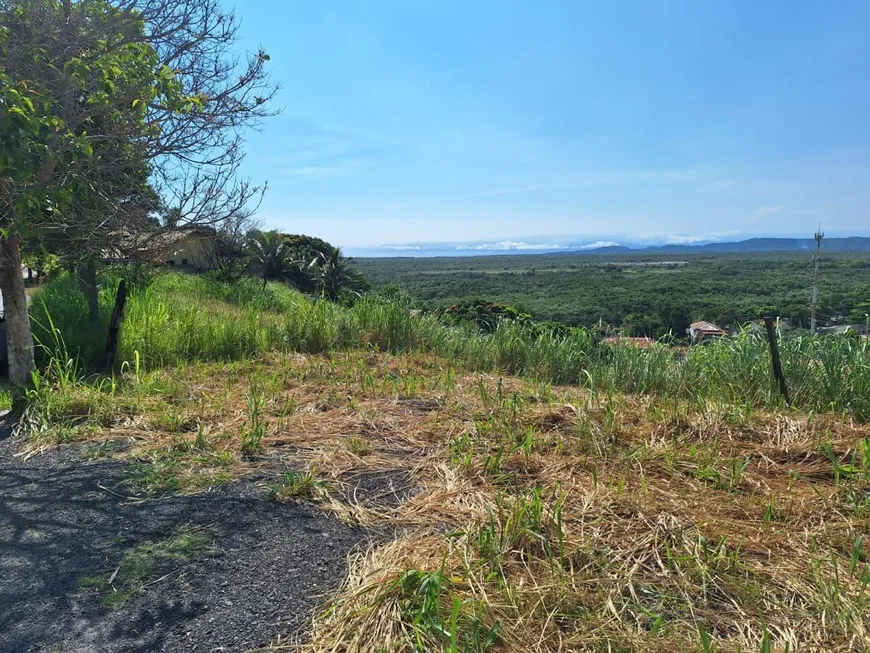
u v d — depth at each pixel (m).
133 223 5.57
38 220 4.60
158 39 5.09
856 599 2.01
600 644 1.83
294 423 4.26
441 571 2.02
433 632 1.85
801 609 1.99
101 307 8.28
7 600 2.19
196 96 4.85
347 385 5.44
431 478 3.29
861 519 2.60
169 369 6.20
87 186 4.60
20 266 4.73
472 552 2.33
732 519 2.64
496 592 2.06
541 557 2.35
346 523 2.78
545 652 1.82
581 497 2.86
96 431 4.07
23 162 3.54
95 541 2.63
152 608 2.14
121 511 2.93
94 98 4.26
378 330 8.26
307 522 2.79
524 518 2.53
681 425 3.92
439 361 7.17
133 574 2.36
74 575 2.36
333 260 29.31
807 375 4.78
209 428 4.15
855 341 4.98
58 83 4.36
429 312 8.77
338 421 4.33
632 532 2.52
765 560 2.32
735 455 3.39
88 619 2.08
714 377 5.27
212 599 2.19
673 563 2.26
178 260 18.95
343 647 1.89
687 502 2.80
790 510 2.71
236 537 2.65
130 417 4.43
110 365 6.02
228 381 5.55
